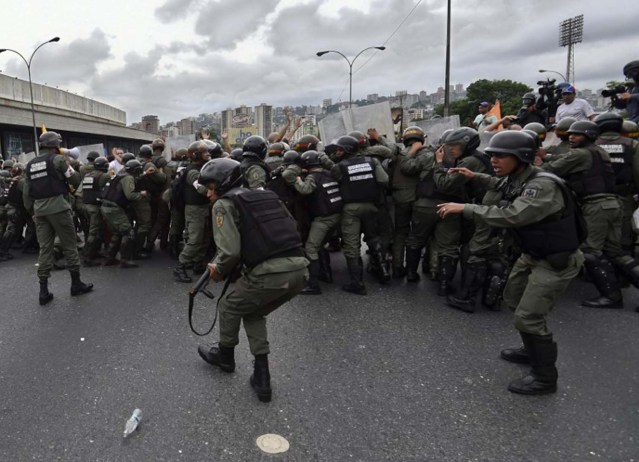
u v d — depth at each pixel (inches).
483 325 165.6
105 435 101.8
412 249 212.2
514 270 132.6
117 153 325.7
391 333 158.9
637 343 147.6
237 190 116.0
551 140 254.1
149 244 291.0
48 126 1617.9
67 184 198.2
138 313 180.5
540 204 109.7
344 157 203.3
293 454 95.7
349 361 138.1
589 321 166.2
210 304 192.1
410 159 205.5
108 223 250.5
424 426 105.5
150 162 276.1
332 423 106.7
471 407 113.1
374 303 189.9
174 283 225.0
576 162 178.2
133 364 136.2
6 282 227.9
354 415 110.0
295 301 192.9
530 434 102.2
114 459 93.8
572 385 123.2
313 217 201.3
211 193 117.6
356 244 201.8
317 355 142.3
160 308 186.5
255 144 156.3
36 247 313.7
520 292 131.8
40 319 174.2
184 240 264.1
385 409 112.4
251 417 109.0
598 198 178.1
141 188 270.8
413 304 188.4
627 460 93.7
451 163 184.4
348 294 202.2
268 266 111.4
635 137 214.4
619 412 110.5
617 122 196.1
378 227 214.5
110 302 194.7
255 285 113.0
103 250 302.2
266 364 118.3
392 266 230.1
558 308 180.1
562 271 114.7
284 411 111.6
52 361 138.6
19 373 131.1
